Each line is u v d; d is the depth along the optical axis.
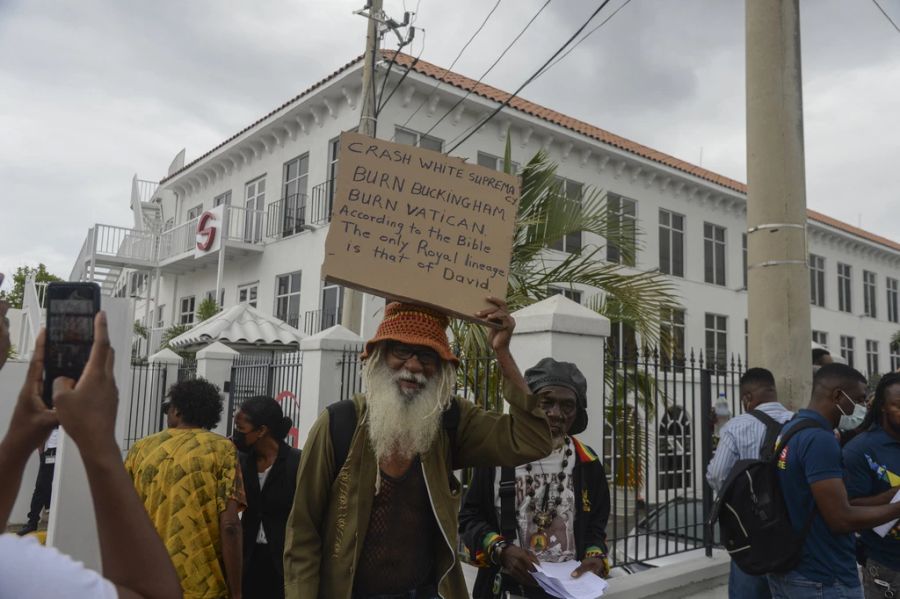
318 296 13.95
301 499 2.13
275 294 15.55
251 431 3.70
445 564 2.15
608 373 5.55
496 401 4.69
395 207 2.17
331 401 6.41
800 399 4.40
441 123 13.35
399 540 2.13
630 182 16.62
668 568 4.44
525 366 4.02
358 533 2.07
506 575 2.83
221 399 3.64
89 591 0.87
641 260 16.53
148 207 23.86
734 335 18.88
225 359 9.02
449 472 2.29
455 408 2.29
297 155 15.31
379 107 10.63
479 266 2.16
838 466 2.74
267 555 3.67
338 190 2.14
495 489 2.88
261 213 16.44
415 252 2.14
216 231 16.17
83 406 0.97
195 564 3.00
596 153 15.58
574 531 2.87
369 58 9.99
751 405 3.86
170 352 11.08
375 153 2.19
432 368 2.19
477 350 5.32
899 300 26.50
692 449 5.03
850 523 2.66
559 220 6.54
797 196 4.54
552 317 3.87
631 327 6.56
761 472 2.90
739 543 2.95
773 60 4.62
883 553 3.09
